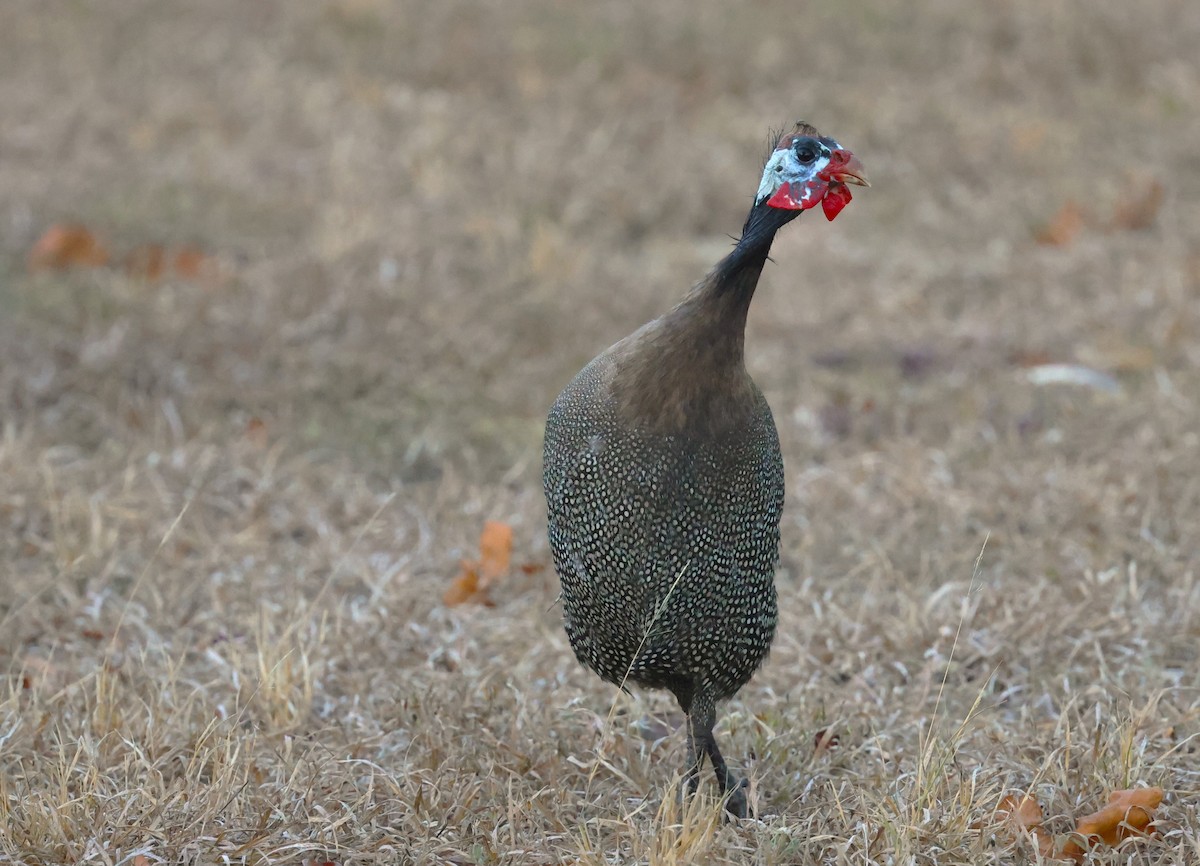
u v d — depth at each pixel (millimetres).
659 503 6785
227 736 7566
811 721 8141
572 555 7070
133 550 10117
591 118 19781
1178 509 10555
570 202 17312
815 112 19906
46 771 7391
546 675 8727
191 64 20953
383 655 8922
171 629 9250
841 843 6797
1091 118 19672
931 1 22844
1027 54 21297
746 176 18312
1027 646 8930
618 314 14539
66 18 22375
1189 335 13727
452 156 18297
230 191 16906
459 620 9430
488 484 11562
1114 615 9094
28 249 15062
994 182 18125
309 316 13828
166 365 12773
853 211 17641
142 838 6812
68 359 12750
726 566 6941
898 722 8258
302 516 10789
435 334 13688
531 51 21672
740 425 6824
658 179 18078
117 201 16375
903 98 20266
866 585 9938
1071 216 16625
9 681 8102
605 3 23312
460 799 7152
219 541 10297
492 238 15961
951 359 13727
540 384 13203
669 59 21547
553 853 6895
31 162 17547
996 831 6980
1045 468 11336
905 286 15430
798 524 10773
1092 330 14102
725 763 7613
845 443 12188
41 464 10891
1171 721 7984
